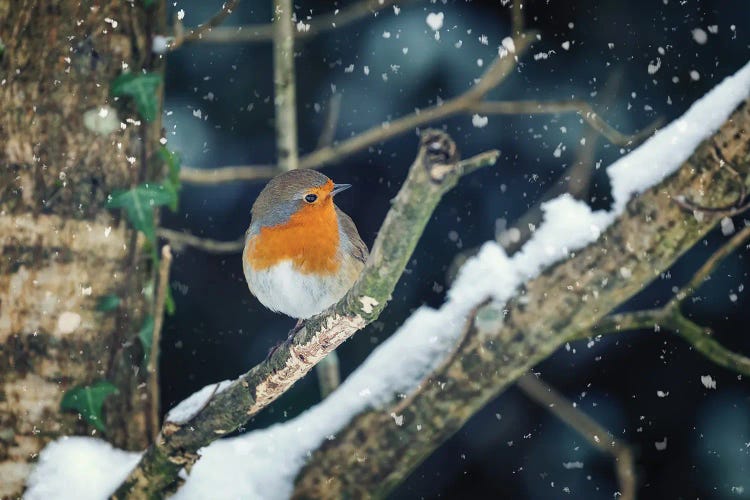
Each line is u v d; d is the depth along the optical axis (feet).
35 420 24.62
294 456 25.57
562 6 38.22
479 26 38.27
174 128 38.09
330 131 35.88
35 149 24.79
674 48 37.55
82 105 25.16
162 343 38.40
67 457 24.54
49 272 24.80
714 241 37.99
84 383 25.11
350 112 39.47
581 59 38.24
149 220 25.55
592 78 38.19
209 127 38.52
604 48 38.11
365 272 16.55
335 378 34.01
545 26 38.32
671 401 37.86
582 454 38.45
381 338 39.17
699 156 24.40
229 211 39.63
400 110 39.17
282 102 34.99
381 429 25.57
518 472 38.70
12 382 24.53
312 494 25.38
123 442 25.61
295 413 38.70
